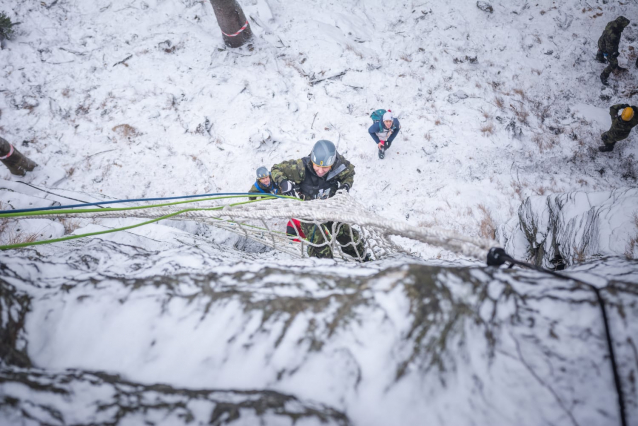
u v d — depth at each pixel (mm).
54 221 5684
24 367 1456
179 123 8422
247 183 7977
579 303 1525
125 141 8086
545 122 9180
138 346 1548
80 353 1542
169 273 1938
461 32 10320
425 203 7801
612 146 8539
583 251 3650
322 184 4227
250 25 9742
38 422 1154
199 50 9305
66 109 8297
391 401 1336
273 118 8641
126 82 8773
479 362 1408
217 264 2031
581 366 1394
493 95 9477
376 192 7973
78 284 1738
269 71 9242
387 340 1421
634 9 10789
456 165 8367
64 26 9211
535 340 1456
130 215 3039
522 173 8336
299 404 1300
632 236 3248
